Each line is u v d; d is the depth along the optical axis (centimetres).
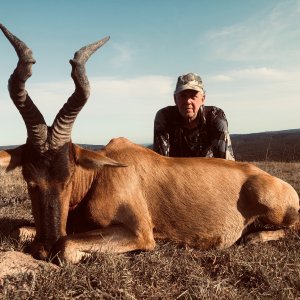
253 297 124
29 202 256
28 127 144
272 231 184
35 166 145
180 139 231
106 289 120
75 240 145
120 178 166
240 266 143
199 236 174
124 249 154
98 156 156
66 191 152
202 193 174
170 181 173
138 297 121
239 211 179
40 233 145
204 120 227
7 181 335
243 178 182
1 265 128
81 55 145
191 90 217
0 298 111
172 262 144
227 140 225
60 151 148
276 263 142
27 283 119
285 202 181
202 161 183
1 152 149
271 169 468
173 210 171
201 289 122
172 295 123
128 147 179
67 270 127
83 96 145
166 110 234
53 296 115
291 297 122
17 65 138
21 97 140
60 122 147
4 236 167
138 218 162
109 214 160
